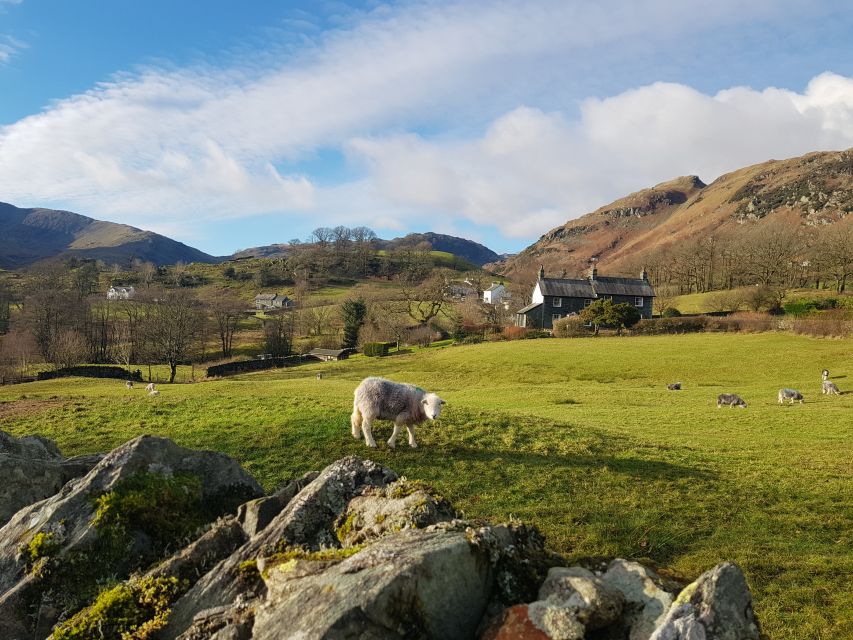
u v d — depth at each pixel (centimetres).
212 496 811
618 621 453
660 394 3959
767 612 916
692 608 429
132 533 690
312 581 472
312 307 13388
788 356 5300
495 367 5709
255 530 666
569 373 5309
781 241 11481
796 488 1508
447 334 9838
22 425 2217
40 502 757
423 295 10650
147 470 771
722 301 9106
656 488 1471
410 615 416
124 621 548
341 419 2034
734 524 1262
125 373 6606
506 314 10675
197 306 8944
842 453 1978
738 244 13238
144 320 8481
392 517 584
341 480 670
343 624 386
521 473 1545
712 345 6081
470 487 1450
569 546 1134
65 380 5700
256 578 553
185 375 7912
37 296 9162
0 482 841
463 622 450
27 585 619
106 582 634
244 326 12788
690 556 1106
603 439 1991
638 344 6475
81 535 665
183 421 2164
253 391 3966
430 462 1612
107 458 774
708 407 3306
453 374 5669
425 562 438
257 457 1691
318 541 607
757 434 2441
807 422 2733
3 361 7619
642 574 500
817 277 11112
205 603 545
